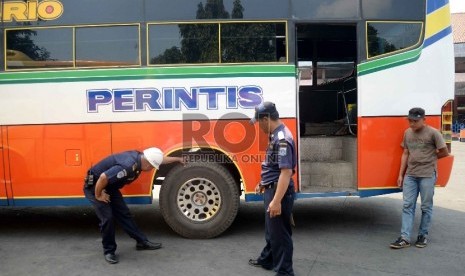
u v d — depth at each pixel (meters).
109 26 5.63
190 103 5.62
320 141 6.55
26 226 6.48
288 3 5.67
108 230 4.86
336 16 5.73
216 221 5.67
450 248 5.41
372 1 5.75
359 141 5.76
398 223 6.55
